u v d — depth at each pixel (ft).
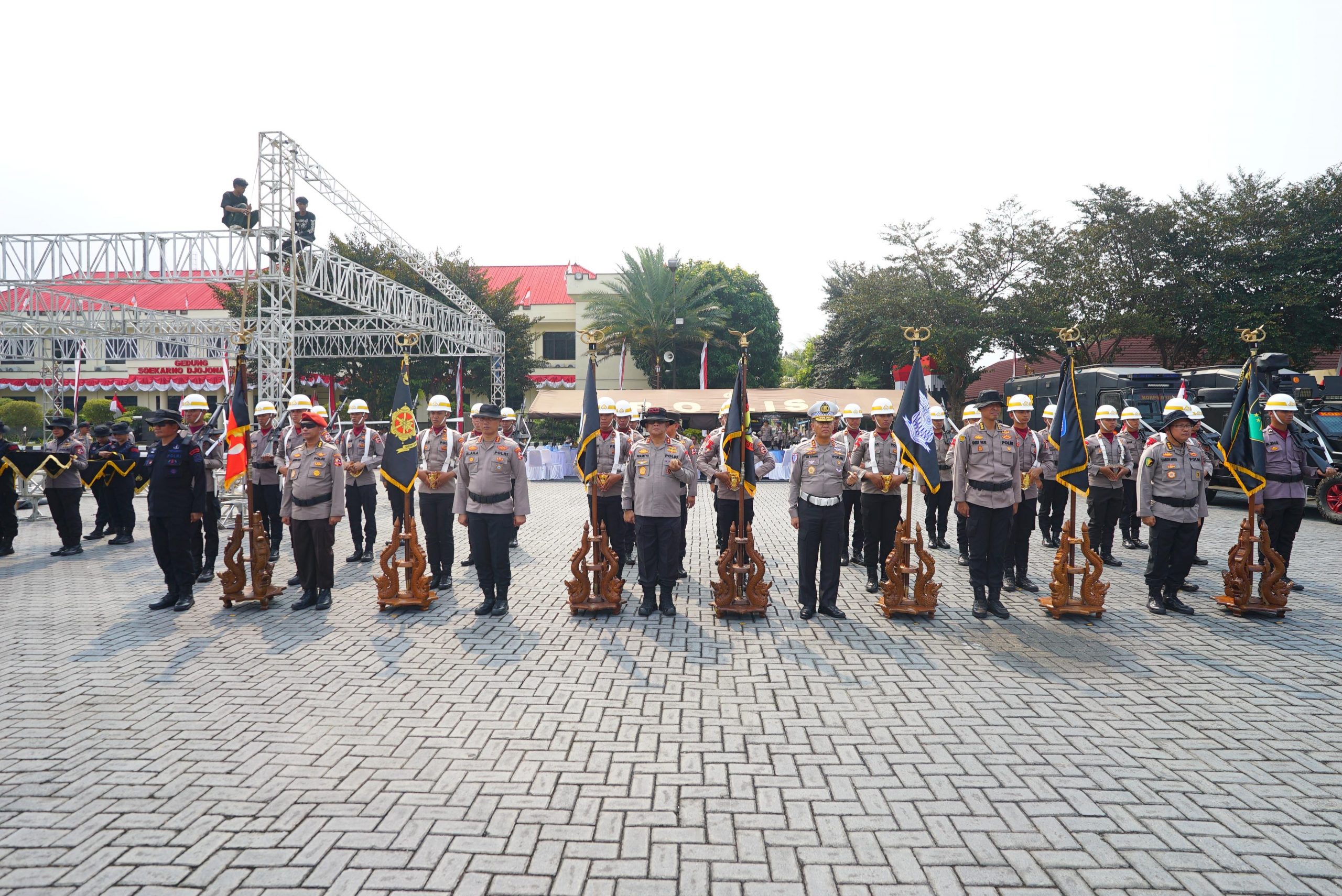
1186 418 23.52
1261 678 18.17
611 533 30.09
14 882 10.18
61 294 70.69
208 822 11.68
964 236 105.60
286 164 52.03
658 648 20.43
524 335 126.31
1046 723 15.44
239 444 25.82
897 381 87.56
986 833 11.40
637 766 13.47
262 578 25.04
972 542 23.67
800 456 23.66
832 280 138.51
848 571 30.76
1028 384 73.00
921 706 16.28
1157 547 24.08
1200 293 87.04
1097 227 92.53
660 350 118.11
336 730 15.03
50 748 14.29
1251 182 91.91
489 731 14.94
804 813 11.89
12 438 96.53
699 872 10.39
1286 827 11.58
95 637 21.63
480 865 10.53
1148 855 10.86
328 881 10.20
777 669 18.74
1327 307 88.69
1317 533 39.63
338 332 82.79
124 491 38.88
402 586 26.09
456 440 28.94
